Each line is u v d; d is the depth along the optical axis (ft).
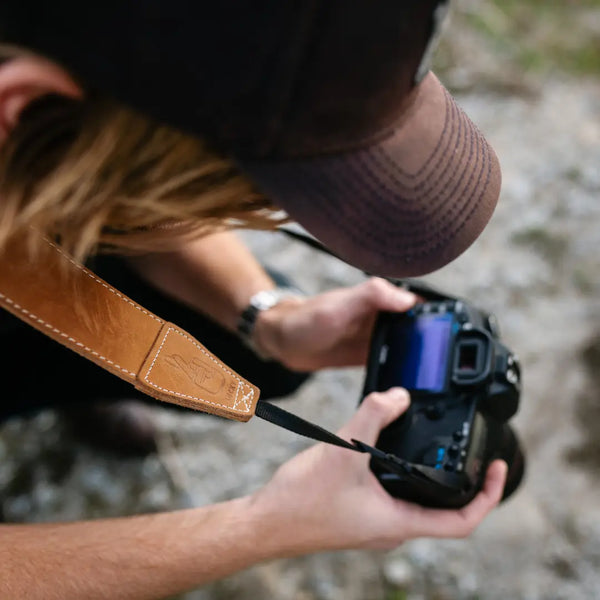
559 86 8.30
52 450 5.84
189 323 4.59
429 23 2.09
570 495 5.53
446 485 3.24
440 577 5.23
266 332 4.38
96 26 1.91
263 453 5.84
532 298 6.56
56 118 2.09
